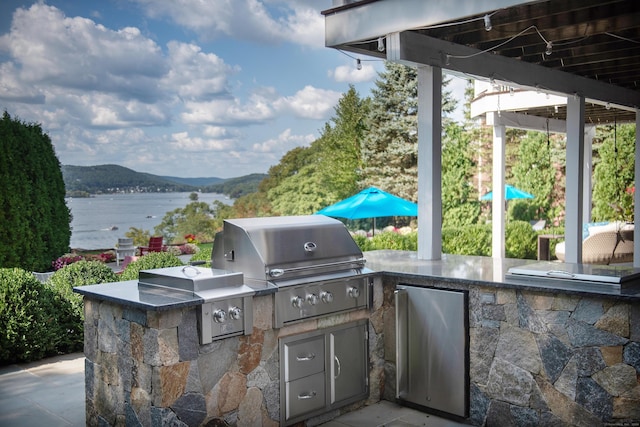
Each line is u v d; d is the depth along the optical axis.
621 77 7.00
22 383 4.54
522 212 16.39
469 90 20.95
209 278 3.08
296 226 3.70
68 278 5.50
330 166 22.58
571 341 3.24
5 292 4.96
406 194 20.17
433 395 3.80
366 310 3.99
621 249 8.45
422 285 3.88
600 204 13.73
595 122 10.73
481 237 10.73
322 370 3.69
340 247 3.83
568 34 4.81
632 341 3.03
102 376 3.30
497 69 5.31
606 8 4.31
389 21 4.10
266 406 3.38
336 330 3.77
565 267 3.55
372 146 20.69
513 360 3.47
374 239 8.68
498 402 3.55
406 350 3.92
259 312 3.32
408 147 19.98
